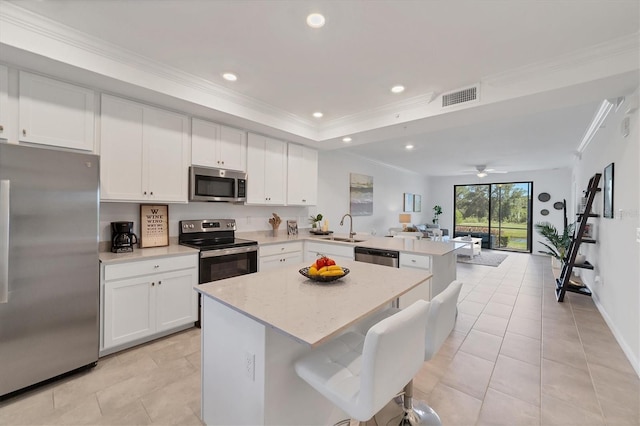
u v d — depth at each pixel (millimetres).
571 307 3631
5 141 1959
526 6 1649
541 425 1658
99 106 2396
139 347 2486
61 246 1976
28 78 2041
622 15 1706
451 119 3006
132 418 1677
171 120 2854
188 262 2764
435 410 1776
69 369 2035
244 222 3982
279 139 3953
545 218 7953
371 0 1620
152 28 1903
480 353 2471
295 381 1390
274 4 1665
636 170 2295
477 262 6602
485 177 9047
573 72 2164
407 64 2318
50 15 1790
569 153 5629
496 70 2402
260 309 1296
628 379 2096
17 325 1819
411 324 1160
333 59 2260
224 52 2184
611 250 3018
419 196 9312
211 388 1557
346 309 1306
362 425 1659
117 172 2496
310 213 5070
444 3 1638
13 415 1685
